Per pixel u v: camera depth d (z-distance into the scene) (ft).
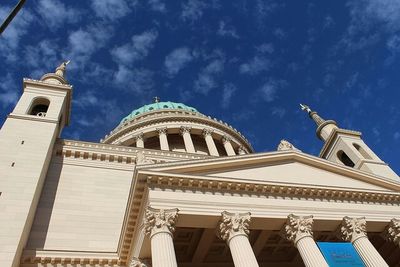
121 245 82.12
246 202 81.92
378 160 150.41
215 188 82.33
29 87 123.54
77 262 82.07
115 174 111.65
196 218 75.77
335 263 76.02
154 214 71.77
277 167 97.04
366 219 90.12
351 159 153.69
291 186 88.02
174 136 187.62
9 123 105.50
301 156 101.71
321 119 182.39
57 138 114.11
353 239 84.23
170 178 78.74
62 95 124.57
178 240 86.12
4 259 71.00
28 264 78.64
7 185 86.07
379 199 97.60
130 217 78.33
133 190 77.87
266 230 85.92
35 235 87.20
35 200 88.28
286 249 99.14
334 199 92.27
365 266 78.89
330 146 166.61
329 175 100.73
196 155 128.57
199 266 89.56
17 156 95.14
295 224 80.79
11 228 77.36
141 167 78.18
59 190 100.68
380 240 105.09
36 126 107.55
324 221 85.81
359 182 102.01
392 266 108.99
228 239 74.79
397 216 94.89
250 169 92.79
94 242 90.17
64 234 90.07
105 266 82.43
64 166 108.17
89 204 99.71
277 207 83.71
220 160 88.63
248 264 68.28
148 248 74.02
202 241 84.43
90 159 113.70
